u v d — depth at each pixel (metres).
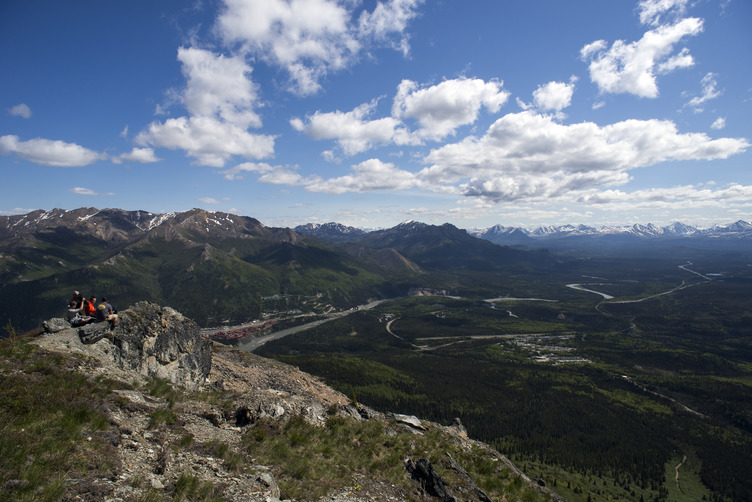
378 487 19.98
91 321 26.81
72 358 21.56
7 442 11.39
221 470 15.63
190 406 22.94
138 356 27.72
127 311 29.59
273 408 24.91
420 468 23.36
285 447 20.39
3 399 13.73
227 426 21.61
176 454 15.60
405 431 32.97
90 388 18.42
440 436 34.81
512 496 26.17
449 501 20.64
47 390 15.89
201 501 12.73
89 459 12.56
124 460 13.60
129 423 16.98
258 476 15.92
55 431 13.33
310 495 16.47
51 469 11.34
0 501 9.40
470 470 28.38
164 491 12.56
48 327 24.36
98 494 11.02
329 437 24.69
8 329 22.70
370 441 26.42
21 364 18.44
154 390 23.31
